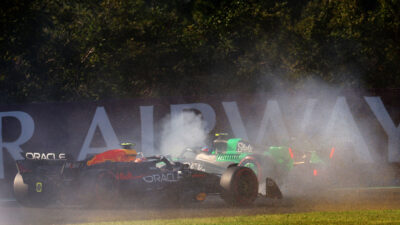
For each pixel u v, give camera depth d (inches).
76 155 2114.9
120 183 1269.7
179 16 3225.9
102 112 2148.1
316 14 3395.7
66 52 2728.8
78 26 2758.4
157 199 1337.4
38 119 2098.9
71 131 2117.4
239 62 3046.3
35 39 2669.8
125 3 2881.4
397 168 2212.1
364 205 1279.5
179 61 2960.1
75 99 2738.7
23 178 1371.8
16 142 2078.0
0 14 2561.5
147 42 2901.1
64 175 1331.2
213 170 1520.7
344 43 3221.0
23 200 1389.0
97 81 2785.4
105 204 1301.7
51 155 1336.1
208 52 2992.1
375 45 3248.0
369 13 3321.9
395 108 2247.8
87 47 2770.7
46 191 1350.9
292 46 3147.1
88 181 1280.8
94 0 2888.8
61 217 1121.4
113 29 2815.0
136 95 2861.7
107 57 2768.2
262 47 3078.2
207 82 2962.6
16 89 2674.7
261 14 3129.9
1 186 2036.2
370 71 3245.6
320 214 1080.8
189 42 2945.4
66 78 2721.5
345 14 3255.4
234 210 1198.3
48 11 2701.8
